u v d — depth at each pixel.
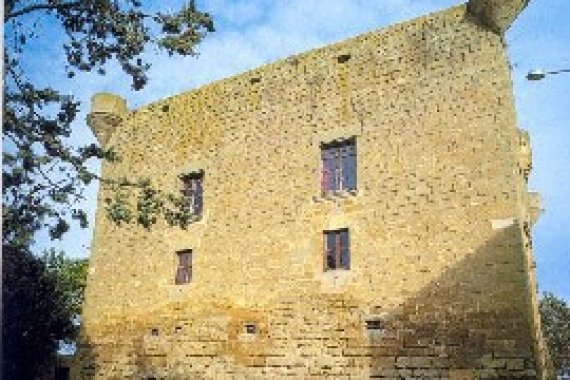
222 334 16.23
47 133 11.16
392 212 14.51
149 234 19.31
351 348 13.96
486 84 14.29
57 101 11.09
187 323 17.11
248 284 16.27
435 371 12.74
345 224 15.12
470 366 12.38
